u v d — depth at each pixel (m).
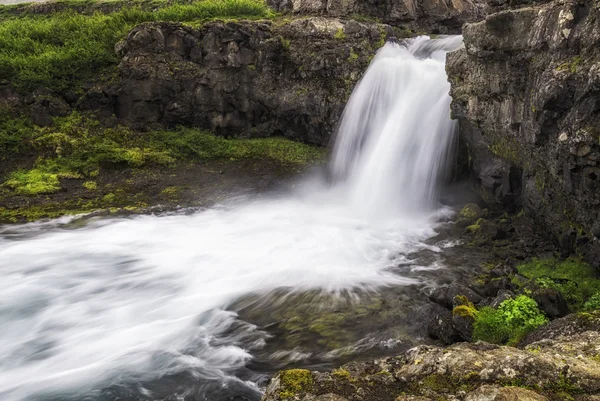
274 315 9.46
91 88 19.81
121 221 14.99
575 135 8.93
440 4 24.88
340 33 19.72
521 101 11.17
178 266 11.80
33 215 15.23
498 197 13.70
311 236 13.63
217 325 9.17
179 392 7.34
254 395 7.29
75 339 8.82
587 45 8.80
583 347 6.06
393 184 16.45
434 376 5.59
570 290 9.20
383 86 18.34
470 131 14.23
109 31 21.72
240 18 22.86
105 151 18.38
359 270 11.38
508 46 10.95
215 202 16.53
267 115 20.55
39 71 19.72
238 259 12.11
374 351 8.27
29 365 8.07
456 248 12.56
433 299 9.64
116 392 7.33
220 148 19.61
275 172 18.56
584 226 9.93
